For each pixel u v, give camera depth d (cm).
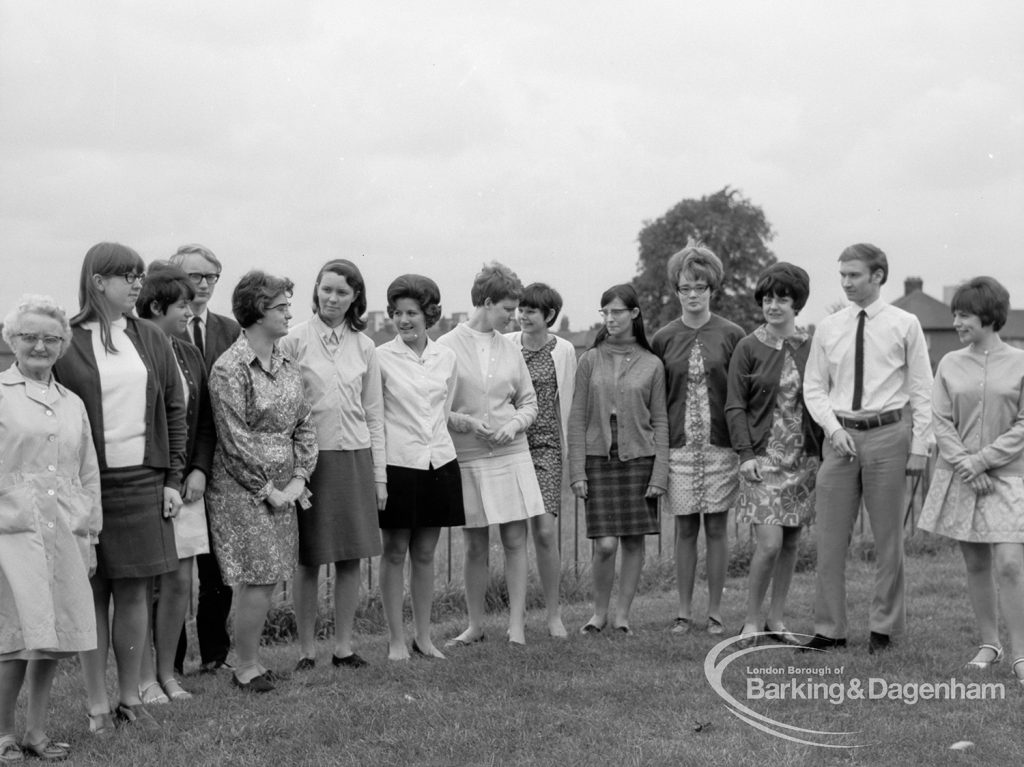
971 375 543
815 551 897
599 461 635
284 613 668
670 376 640
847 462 574
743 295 5834
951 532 545
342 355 528
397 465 550
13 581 395
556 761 403
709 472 635
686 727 446
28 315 407
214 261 568
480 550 614
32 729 416
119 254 447
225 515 492
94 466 423
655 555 924
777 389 606
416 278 566
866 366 569
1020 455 531
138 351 454
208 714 462
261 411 490
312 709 462
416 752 416
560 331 3170
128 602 451
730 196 5944
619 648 586
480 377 602
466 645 599
